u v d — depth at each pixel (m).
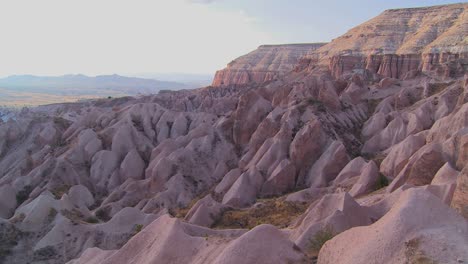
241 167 61.97
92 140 69.06
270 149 57.66
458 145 33.53
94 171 64.19
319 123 57.34
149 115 80.81
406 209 16.30
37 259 36.19
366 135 66.00
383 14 174.88
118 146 68.88
